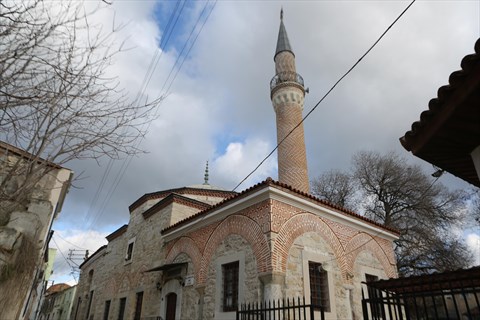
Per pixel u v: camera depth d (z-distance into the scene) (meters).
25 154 3.65
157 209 17.56
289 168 19.81
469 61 3.08
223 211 11.58
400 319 4.82
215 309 10.53
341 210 12.17
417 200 24.11
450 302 10.26
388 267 13.76
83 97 3.70
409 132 4.16
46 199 8.98
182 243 13.73
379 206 26.70
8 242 6.33
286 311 8.98
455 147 4.19
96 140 3.87
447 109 3.55
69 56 3.57
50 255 36.56
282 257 9.62
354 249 12.48
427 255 22.19
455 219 22.92
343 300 10.99
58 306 41.38
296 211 10.75
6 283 6.09
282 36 25.78
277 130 21.75
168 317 13.15
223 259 11.05
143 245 17.53
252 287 9.56
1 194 3.84
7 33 3.15
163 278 14.24
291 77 22.80
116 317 17.75
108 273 21.33
